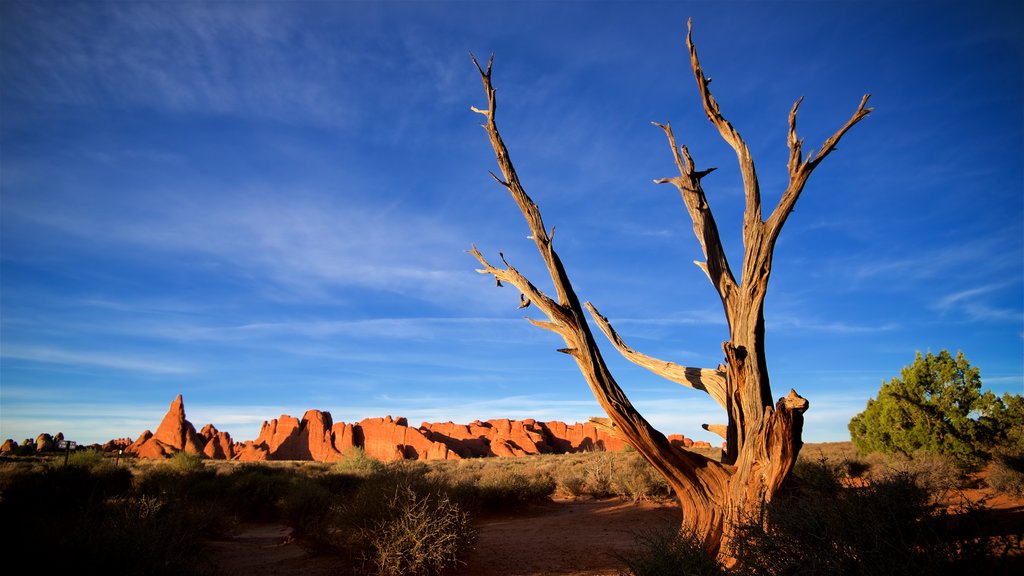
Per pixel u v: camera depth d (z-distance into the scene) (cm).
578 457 3703
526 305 909
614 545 1108
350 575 861
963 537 381
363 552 869
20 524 624
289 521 1241
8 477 1370
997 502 1087
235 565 933
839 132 739
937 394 1686
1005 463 1352
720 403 898
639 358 1027
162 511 1034
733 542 503
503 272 915
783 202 785
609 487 2094
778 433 705
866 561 377
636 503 1753
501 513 1769
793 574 403
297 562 962
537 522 1534
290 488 1689
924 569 352
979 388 1648
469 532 955
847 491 461
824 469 608
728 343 777
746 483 733
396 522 873
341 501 1045
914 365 1777
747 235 834
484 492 1745
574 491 2162
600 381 820
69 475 1434
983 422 1585
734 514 721
